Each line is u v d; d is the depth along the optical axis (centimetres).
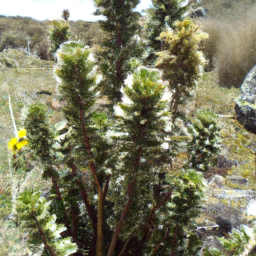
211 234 351
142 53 428
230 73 966
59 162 271
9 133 634
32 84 1020
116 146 209
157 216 265
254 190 427
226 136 566
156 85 174
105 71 369
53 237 211
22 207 201
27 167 314
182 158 326
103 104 361
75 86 190
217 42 1058
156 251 273
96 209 352
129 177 212
